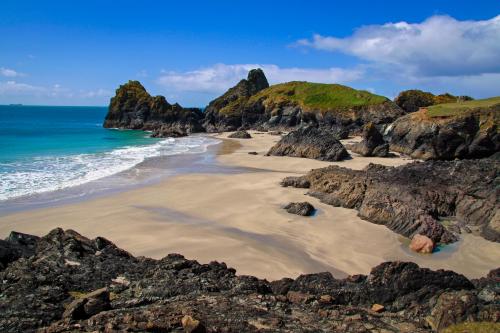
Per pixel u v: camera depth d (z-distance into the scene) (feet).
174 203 102.47
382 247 76.89
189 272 46.68
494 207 88.94
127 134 322.34
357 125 305.53
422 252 74.95
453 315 35.81
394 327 36.09
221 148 223.71
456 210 94.89
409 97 322.96
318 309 39.78
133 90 397.60
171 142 260.01
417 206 89.20
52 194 108.88
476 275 66.64
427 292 42.88
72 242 51.83
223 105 422.41
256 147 229.86
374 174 115.55
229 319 34.60
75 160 165.58
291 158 180.65
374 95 327.06
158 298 40.63
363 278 47.44
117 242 74.69
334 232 83.46
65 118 590.96
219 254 70.38
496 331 31.30
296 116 342.44
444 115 178.81
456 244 79.00
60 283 41.98
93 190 114.62
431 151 177.47
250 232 82.79
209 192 113.70
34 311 35.24
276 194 110.93
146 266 48.91
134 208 97.04
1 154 178.19
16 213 91.40
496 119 172.55
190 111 388.98
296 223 88.38
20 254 49.96
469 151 172.24
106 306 37.19
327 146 179.83
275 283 48.83
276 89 380.37
